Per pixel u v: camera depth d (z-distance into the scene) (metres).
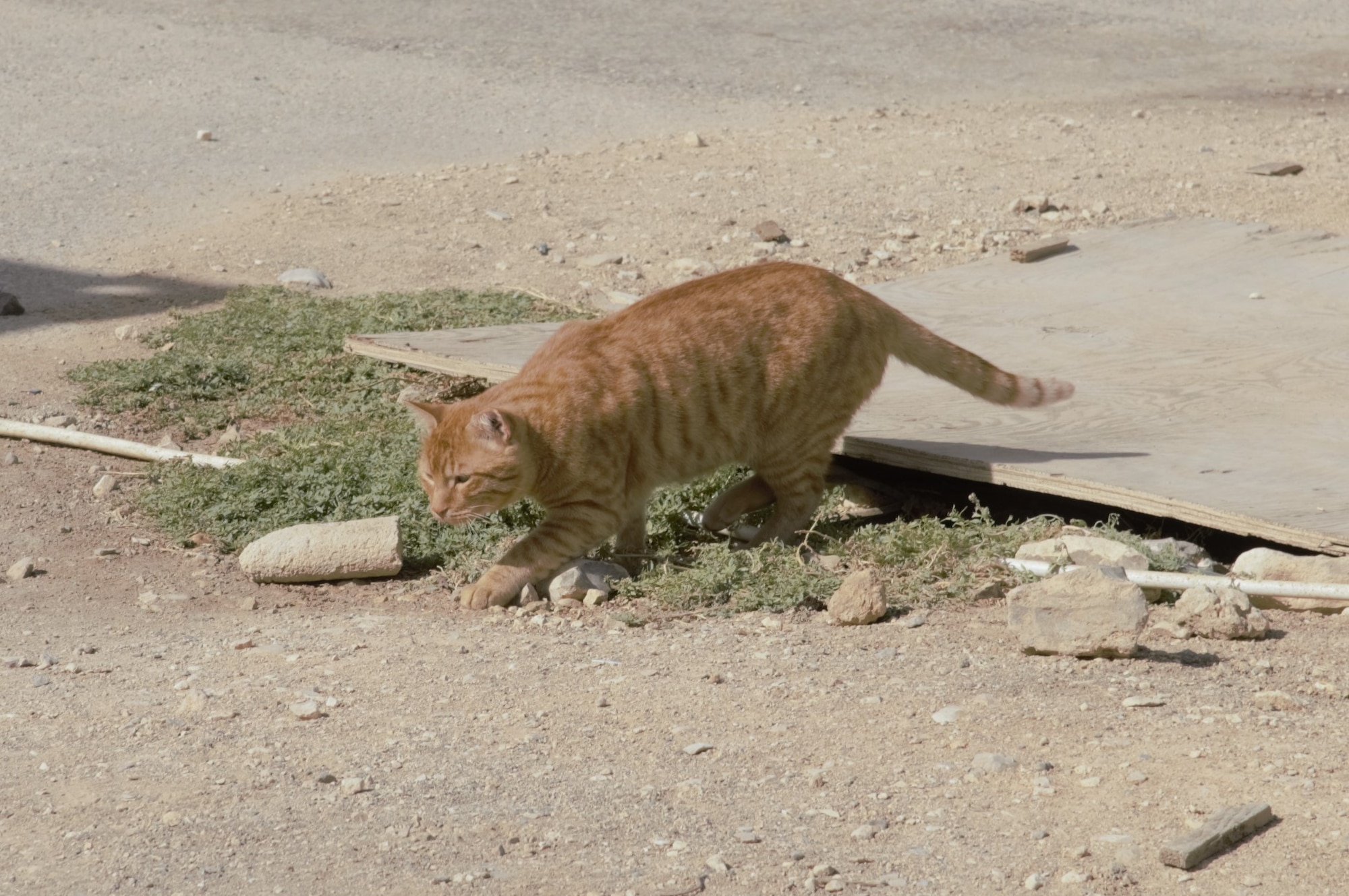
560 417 6.91
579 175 15.49
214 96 17.86
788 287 7.51
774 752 5.05
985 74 20.52
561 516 7.11
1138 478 7.48
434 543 7.84
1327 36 23.30
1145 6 24.94
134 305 11.98
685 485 8.31
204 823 4.63
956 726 5.20
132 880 4.29
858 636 6.33
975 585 6.89
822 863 4.30
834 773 4.88
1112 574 6.13
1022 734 5.12
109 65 18.83
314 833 4.55
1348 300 10.90
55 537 8.01
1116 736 5.08
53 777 5.00
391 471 8.48
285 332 11.23
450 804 4.73
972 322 10.55
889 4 24.25
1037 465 7.68
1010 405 8.02
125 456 9.20
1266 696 5.33
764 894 4.16
